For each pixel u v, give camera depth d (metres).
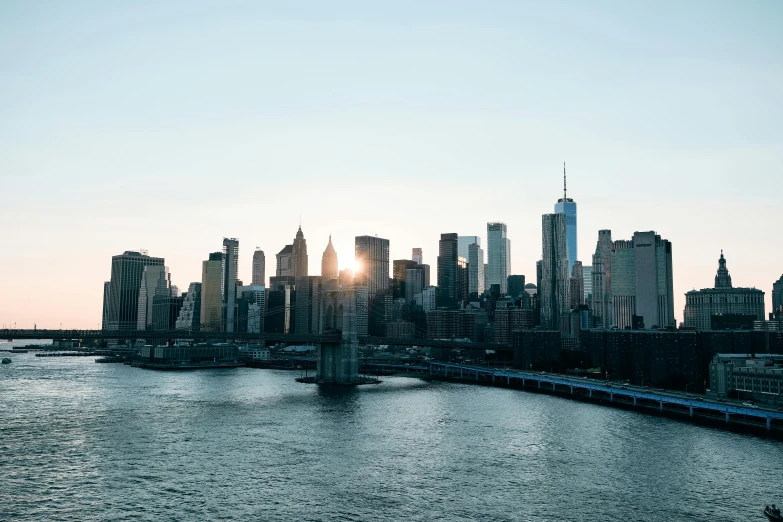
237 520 133.00
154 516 134.88
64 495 147.88
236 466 174.62
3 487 153.25
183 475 165.12
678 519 135.00
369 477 164.75
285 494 150.00
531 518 135.25
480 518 135.12
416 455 189.38
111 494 148.88
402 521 133.00
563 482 160.75
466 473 169.00
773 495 150.62
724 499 147.75
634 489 155.12
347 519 134.12
